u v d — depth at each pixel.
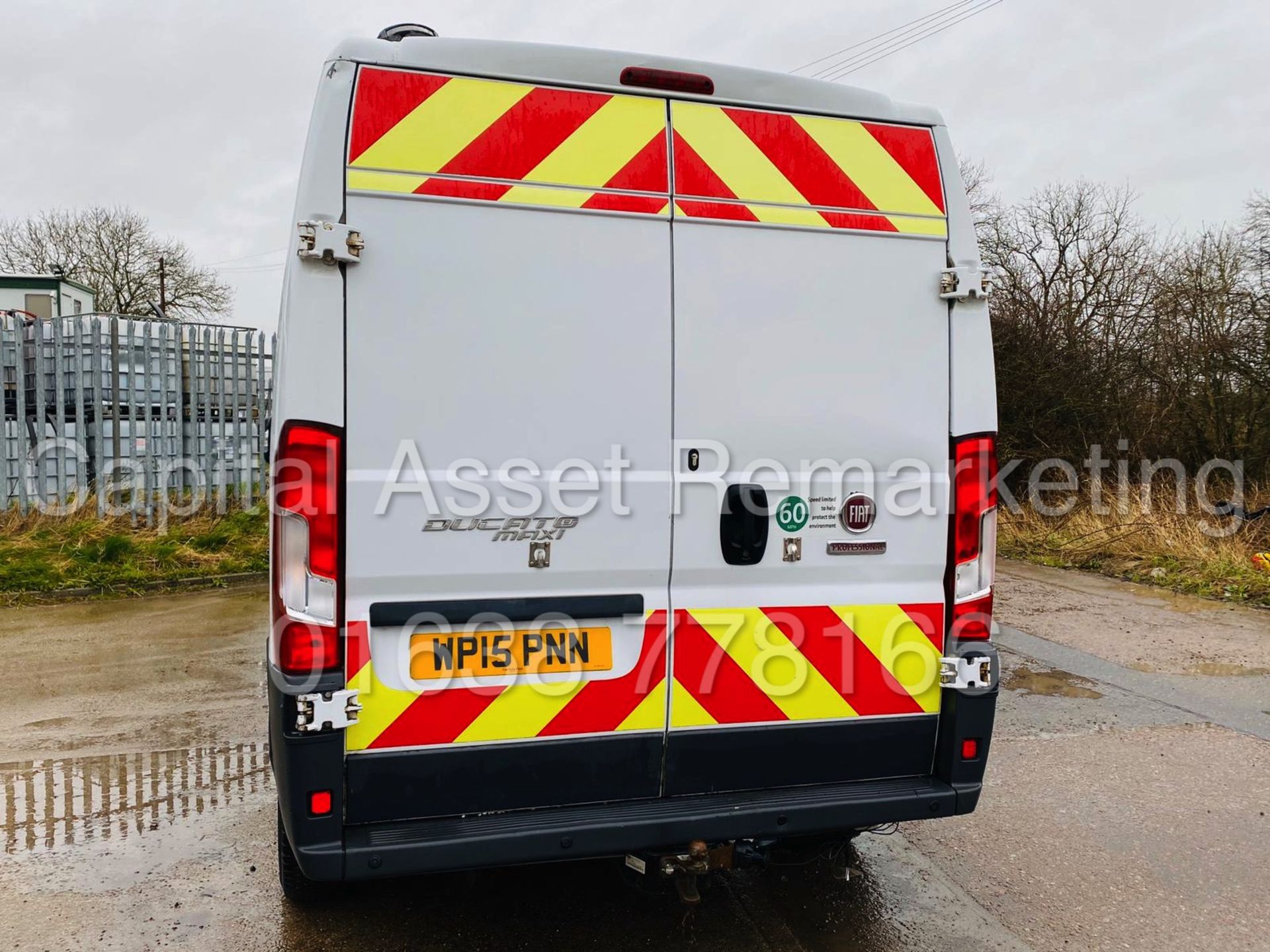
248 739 4.64
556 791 2.49
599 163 2.46
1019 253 16.09
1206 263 12.71
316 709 2.24
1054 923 3.07
